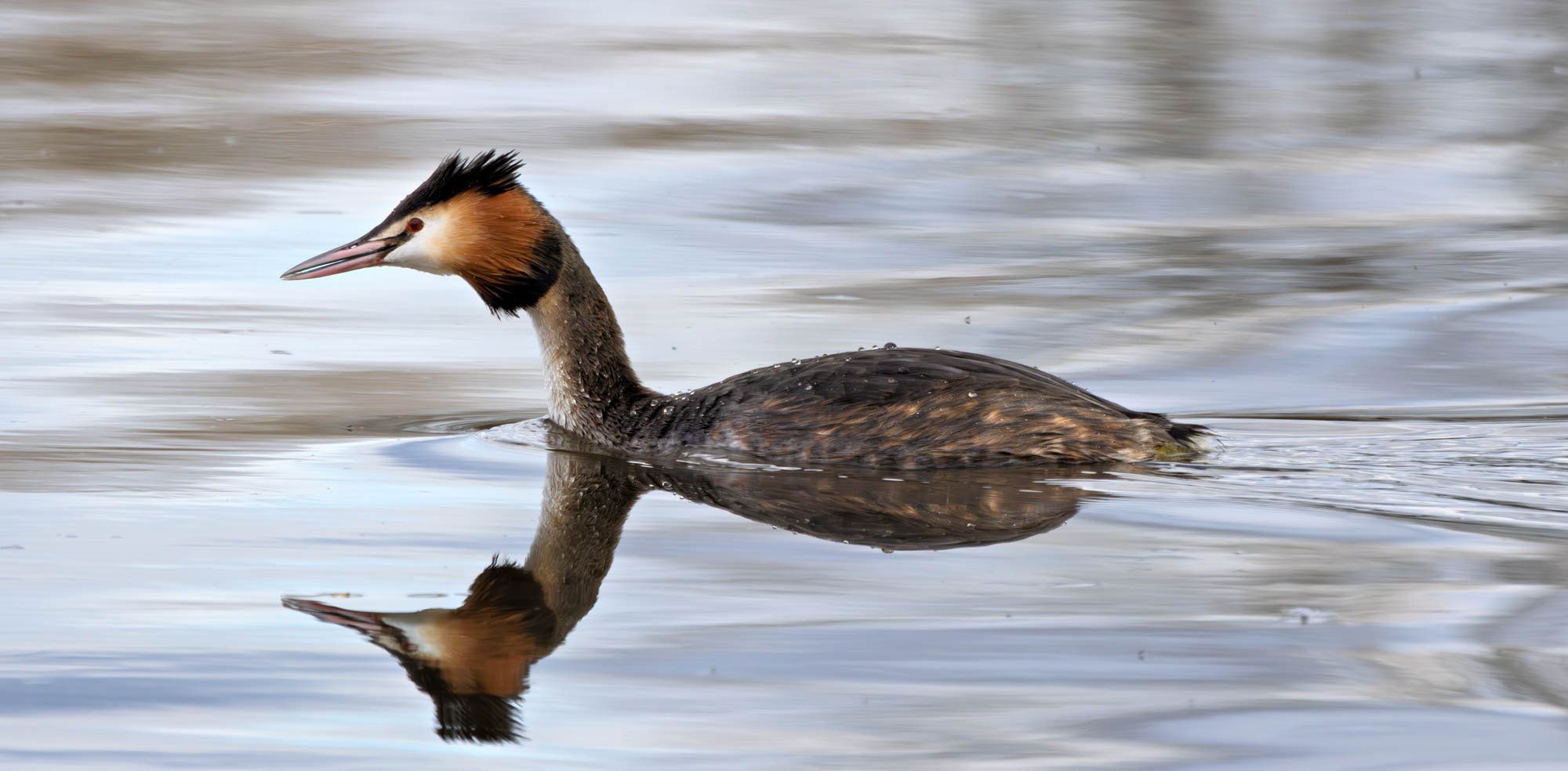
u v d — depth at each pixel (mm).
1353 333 17688
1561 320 18141
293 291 19438
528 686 8281
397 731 7801
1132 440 12773
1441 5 43625
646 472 12625
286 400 14906
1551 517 11227
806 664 8562
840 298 19172
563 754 7570
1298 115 31109
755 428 13039
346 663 8602
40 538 10641
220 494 11828
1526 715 7910
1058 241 22328
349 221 22375
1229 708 8008
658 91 32562
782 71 34844
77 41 36000
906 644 8828
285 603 9461
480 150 26969
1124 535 10789
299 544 10578
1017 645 8805
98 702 8086
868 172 26438
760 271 20484
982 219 23641
